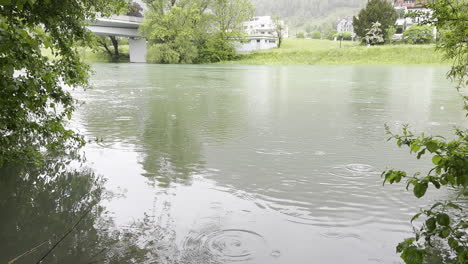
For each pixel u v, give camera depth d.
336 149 6.23
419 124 8.52
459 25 3.26
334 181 4.65
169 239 3.18
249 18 63.44
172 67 42.88
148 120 8.86
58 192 4.21
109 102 12.05
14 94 3.97
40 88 4.61
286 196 4.18
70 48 5.09
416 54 51.22
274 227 3.42
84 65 5.34
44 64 4.34
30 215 3.62
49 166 5.11
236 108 10.98
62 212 3.70
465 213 3.59
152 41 60.88
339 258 2.91
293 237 3.23
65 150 5.91
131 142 6.61
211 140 6.83
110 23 54.72
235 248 3.04
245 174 4.93
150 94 14.68
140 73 30.14
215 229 3.37
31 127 5.00
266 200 4.06
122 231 3.31
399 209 3.81
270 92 15.77
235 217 3.62
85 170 4.99
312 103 12.17
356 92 15.77
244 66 47.53
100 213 3.68
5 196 4.07
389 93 15.33
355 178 4.77
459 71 3.65
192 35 57.19
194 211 3.75
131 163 5.35
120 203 3.93
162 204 3.93
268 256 2.93
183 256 2.91
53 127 5.31
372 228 3.41
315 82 21.42
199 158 5.66
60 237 3.20
